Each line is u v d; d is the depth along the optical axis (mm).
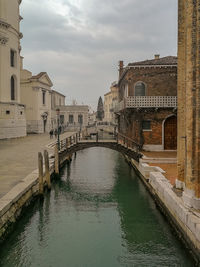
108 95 74438
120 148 20641
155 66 23641
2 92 33969
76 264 8172
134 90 24141
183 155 10984
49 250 8961
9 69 34969
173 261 8344
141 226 10820
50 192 14930
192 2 8438
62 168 22688
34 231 10367
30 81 46219
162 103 22797
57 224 11039
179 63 10648
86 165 25750
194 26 8453
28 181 12539
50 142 30281
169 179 13461
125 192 15781
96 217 11828
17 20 37344
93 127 54750
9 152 22250
